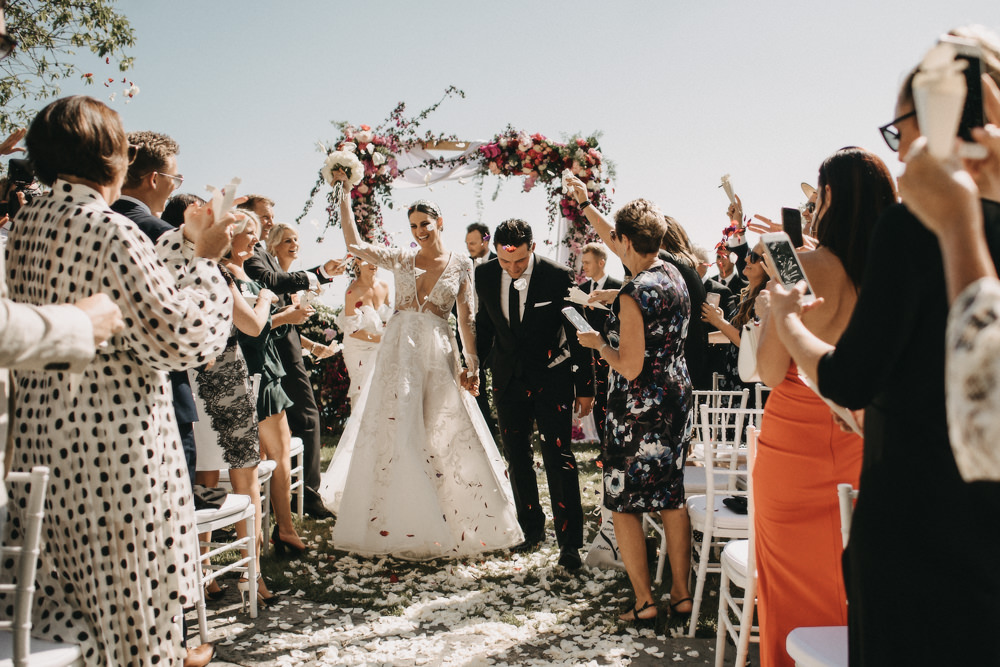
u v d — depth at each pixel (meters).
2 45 1.86
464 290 4.65
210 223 2.09
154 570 1.98
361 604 3.64
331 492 5.27
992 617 1.17
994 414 0.91
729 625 2.80
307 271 4.77
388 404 4.33
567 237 6.35
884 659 1.27
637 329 3.20
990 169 1.19
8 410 1.83
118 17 8.25
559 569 4.14
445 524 4.18
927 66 0.97
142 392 1.98
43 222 1.94
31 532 1.62
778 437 2.21
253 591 3.45
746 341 2.31
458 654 3.04
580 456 7.49
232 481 3.73
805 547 2.16
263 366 4.12
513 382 4.46
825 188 2.12
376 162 5.62
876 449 1.31
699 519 3.27
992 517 1.17
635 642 3.16
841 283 2.08
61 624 1.89
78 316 1.43
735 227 5.25
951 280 1.01
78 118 1.89
